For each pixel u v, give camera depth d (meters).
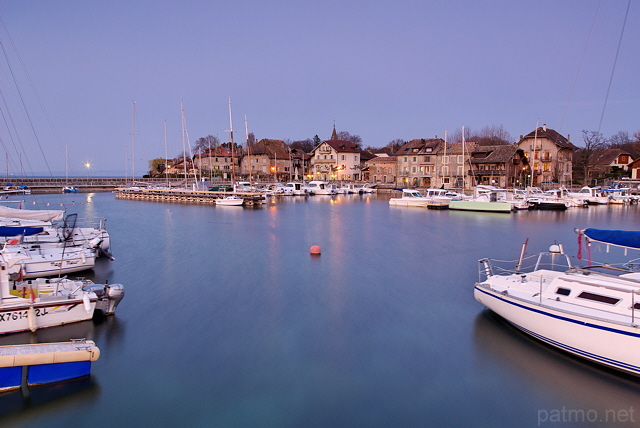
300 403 11.54
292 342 14.95
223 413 11.12
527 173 93.19
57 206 61.69
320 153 118.44
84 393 11.85
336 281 22.22
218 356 13.95
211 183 97.50
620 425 10.70
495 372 12.93
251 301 19.03
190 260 26.98
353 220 48.16
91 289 16.86
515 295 15.26
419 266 25.59
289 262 26.53
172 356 13.92
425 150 98.75
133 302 18.75
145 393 11.91
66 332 15.24
